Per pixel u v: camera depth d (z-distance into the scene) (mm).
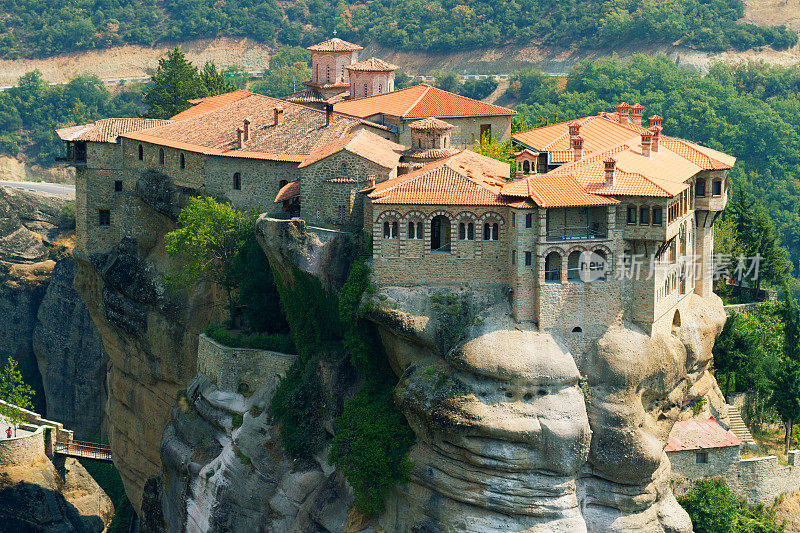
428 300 141500
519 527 134000
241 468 157625
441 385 137500
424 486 139125
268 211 173875
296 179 171750
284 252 157250
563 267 137375
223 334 168125
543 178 139750
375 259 143250
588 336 139000
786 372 155875
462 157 153375
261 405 161500
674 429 149750
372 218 150000
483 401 134500
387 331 144000
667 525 139750
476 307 140750
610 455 136375
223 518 157750
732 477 149625
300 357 159375
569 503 134125
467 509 135875
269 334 167875
